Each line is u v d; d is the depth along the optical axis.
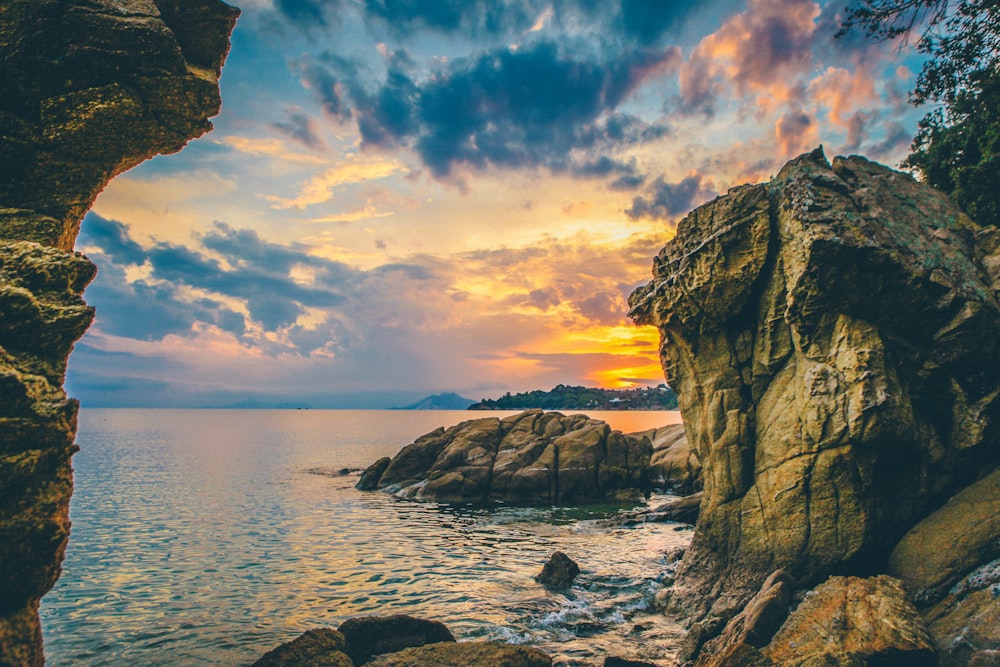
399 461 50.25
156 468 64.25
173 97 9.23
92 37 8.66
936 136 25.31
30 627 7.05
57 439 7.05
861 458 14.92
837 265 15.48
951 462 15.27
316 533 31.56
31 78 8.50
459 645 12.46
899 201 17.83
